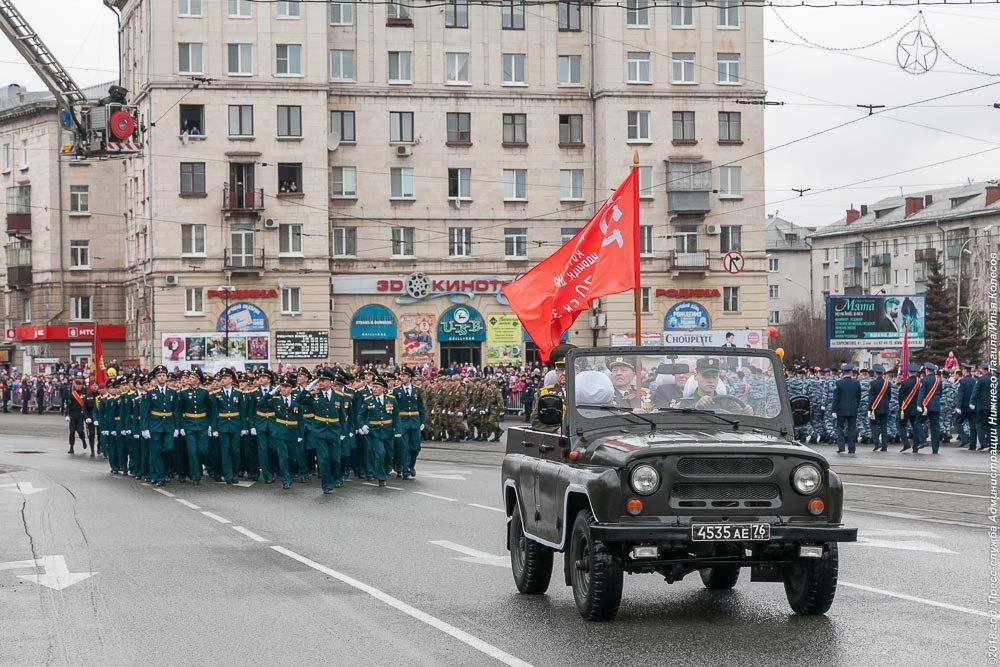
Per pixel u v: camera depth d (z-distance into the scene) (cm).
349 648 898
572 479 986
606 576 947
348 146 6319
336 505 1997
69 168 7456
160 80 6009
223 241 6078
